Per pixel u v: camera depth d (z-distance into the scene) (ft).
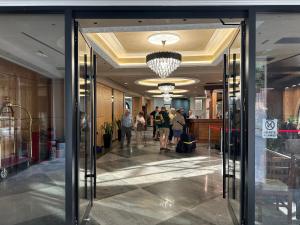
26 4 7.88
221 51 19.22
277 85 10.97
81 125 9.77
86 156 11.00
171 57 18.08
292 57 11.25
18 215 10.80
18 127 19.21
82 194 9.96
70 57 8.06
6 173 16.22
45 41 11.84
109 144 31.63
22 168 17.15
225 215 11.08
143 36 17.95
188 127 36.45
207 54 22.85
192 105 73.92
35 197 12.49
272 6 7.86
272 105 10.57
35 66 16.80
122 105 44.34
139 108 65.51
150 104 78.43
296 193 9.97
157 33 17.34
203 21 11.82
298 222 9.42
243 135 8.57
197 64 23.13
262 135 9.67
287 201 9.80
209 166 20.84
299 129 10.30
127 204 12.37
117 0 7.89
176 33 17.33
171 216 11.00
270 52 10.57
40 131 19.06
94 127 12.55
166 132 29.63
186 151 27.78
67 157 8.16
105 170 19.42
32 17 8.43
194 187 15.11
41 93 18.86
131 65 23.38
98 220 10.61
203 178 17.12
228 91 12.24
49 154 17.33
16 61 16.48
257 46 8.54
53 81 16.70
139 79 32.22
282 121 10.47
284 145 10.08
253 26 7.93
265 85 10.28
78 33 8.87
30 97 19.61
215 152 27.94
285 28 9.04
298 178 10.09
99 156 25.63
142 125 42.55
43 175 15.51
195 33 17.20
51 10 7.98
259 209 8.88
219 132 30.19
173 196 13.53
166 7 7.98
